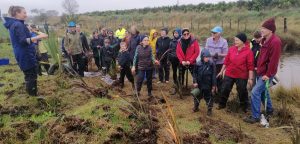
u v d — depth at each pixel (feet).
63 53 32.65
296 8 117.70
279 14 107.55
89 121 16.75
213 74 22.33
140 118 17.72
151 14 163.63
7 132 16.80
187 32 25.88
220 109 24.17
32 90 22.67
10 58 47.96
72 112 19.35
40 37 21.45
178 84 27.99
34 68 22.59
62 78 26.81
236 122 21.62
